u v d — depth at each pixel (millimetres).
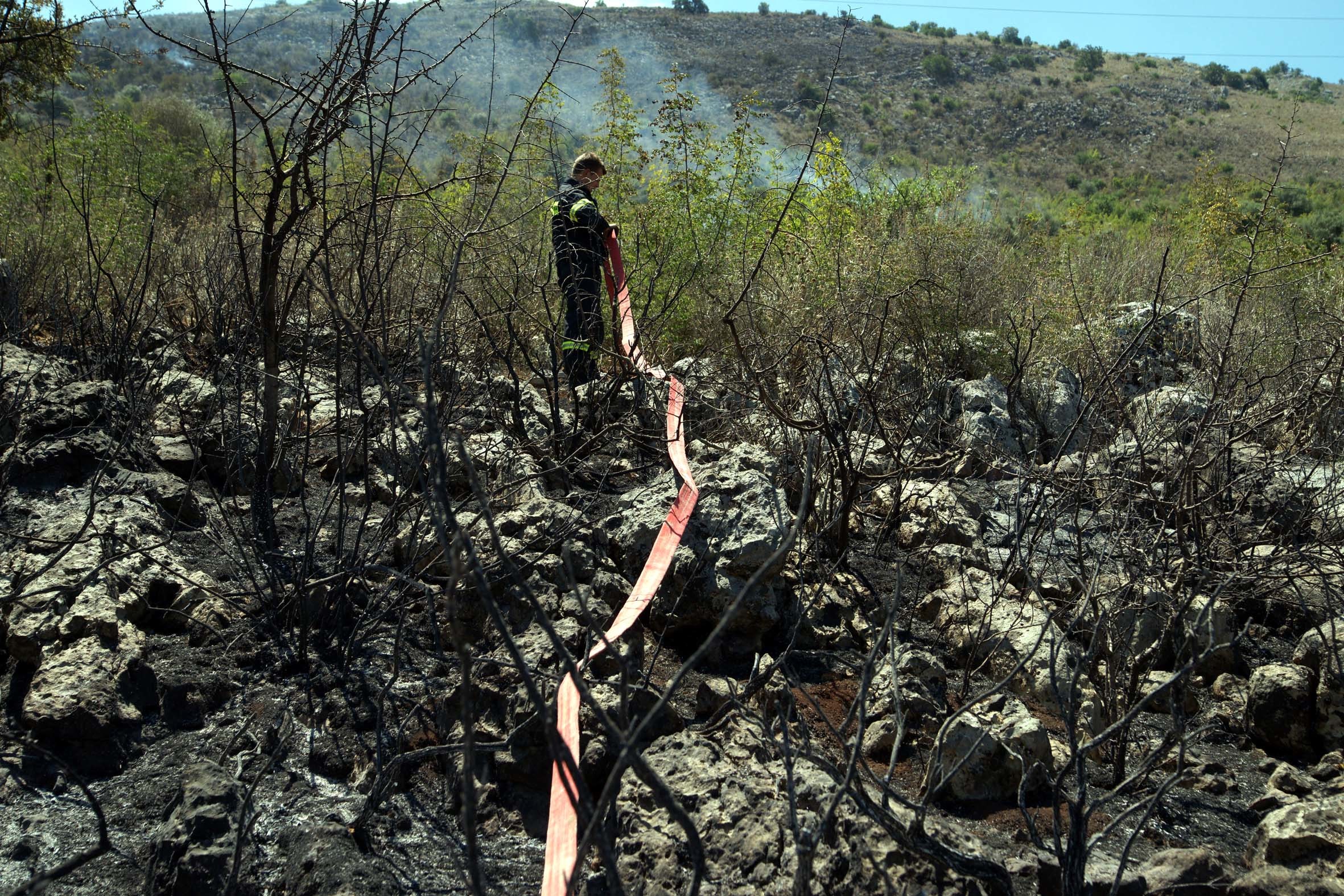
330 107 3719
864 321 6234
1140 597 3713
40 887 1850
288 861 2455
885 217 8828
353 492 4562
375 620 3332
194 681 3094
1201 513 4105
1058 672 3416
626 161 7512
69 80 8875
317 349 5191
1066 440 4020
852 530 4602
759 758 2664
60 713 2785
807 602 3746
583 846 1647
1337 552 3791
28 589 3213
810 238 7316
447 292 2080
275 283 3994
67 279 5953
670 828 2449
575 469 4703
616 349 5586
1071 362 6984
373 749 2914
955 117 90875
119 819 2604
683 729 2996
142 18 3596
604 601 3604
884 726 3031
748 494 3715
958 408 6262
